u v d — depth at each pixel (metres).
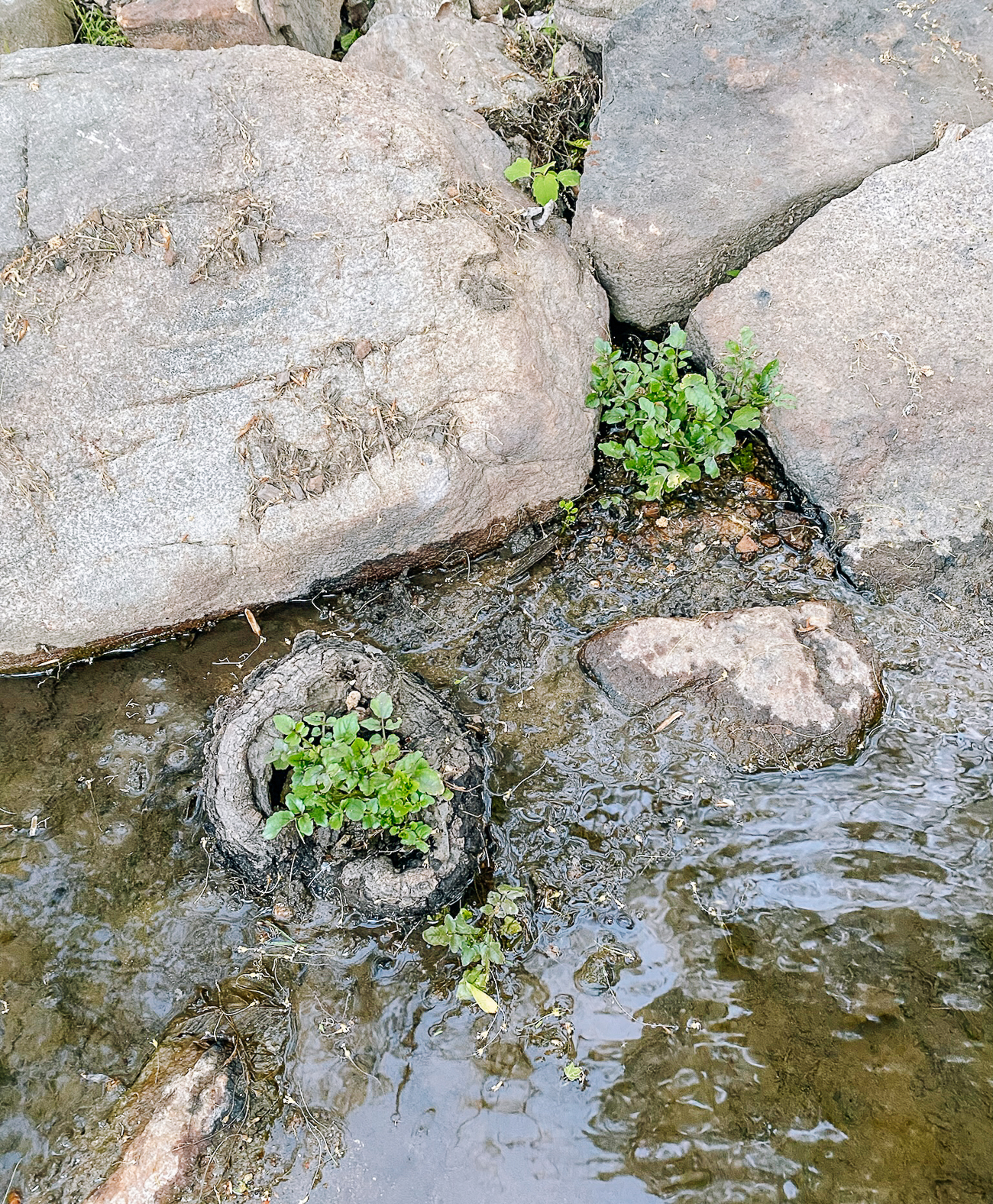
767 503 1.14
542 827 1.00
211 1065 0.91
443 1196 0.88
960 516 1.07
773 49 1.15
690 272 1.18
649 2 1.18
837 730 1.00
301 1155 0.89
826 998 0.92
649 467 1.13
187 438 1.05
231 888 0.99
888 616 1.07
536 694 1.07
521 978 0.94
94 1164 0.88
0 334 1.04
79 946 0.97
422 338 1.08
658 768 1.02
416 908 0.94
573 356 1.14
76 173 1.05
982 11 1.14
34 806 1.03
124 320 1.05
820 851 0.97
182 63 1.08
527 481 1.12
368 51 1.29
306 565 1.09
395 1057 0.92
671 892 0.97
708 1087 0.89
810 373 1.11
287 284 1.07
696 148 1.16
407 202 1.09
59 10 1.30
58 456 1.05
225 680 1.09
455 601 1.12
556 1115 0.90
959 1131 0.86
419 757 0.93
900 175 1.13
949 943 0.93
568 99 1.29
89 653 1.09
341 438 1.07
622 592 1.11
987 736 1.01
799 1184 0.86
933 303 1.10
